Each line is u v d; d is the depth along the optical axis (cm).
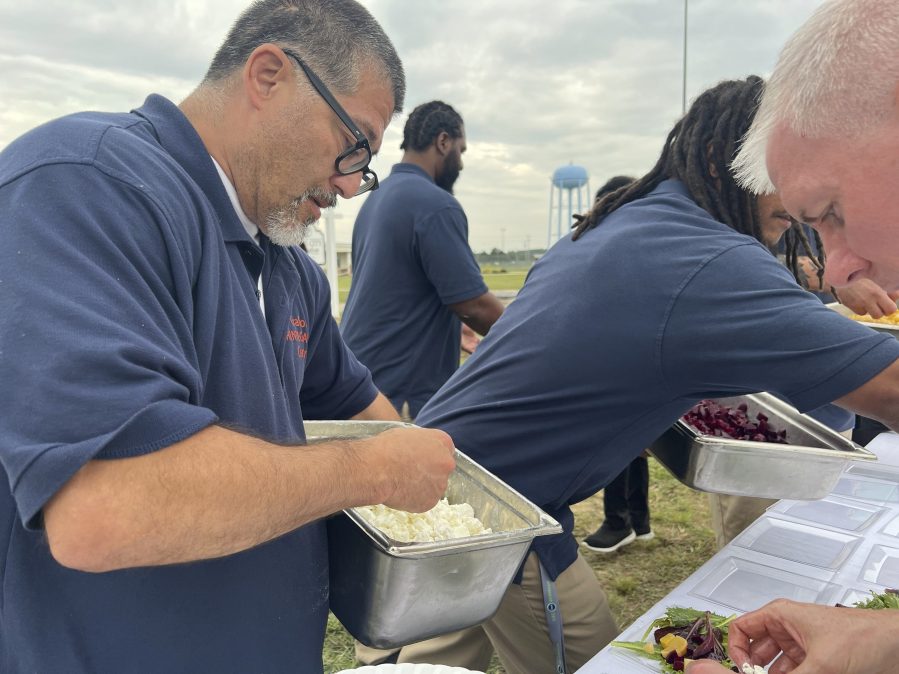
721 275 117
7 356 65
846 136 74
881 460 199
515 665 157
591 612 150
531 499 140
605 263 129
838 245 83
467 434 143
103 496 65
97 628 84
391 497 92
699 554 319
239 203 103
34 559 82
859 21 71
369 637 104
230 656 94
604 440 136
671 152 151
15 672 85
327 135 100
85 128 82
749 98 136
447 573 97
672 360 121
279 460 78
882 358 106
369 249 284
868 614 90
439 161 294
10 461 63
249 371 97
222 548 74
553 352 132
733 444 143
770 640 95
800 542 146
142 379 69
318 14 99
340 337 147
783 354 111
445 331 293
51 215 73
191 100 104
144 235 79
